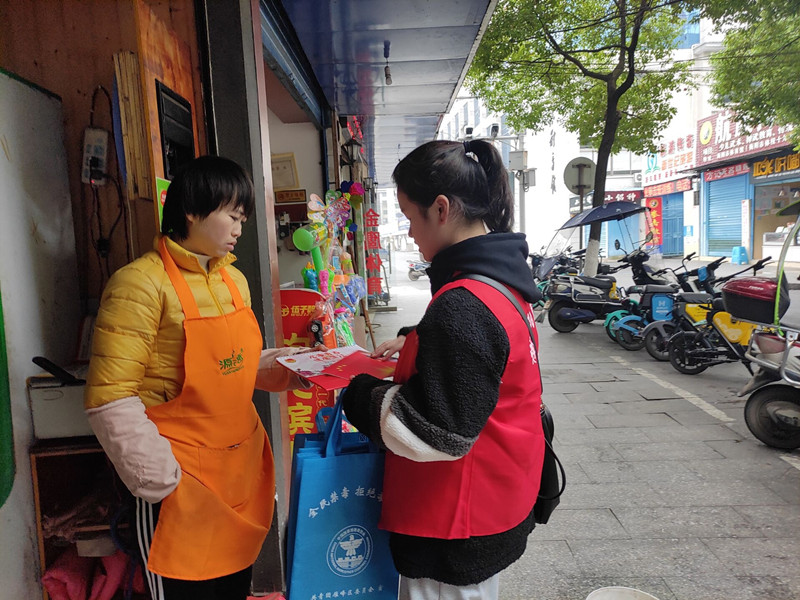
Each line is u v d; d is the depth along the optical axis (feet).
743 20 30.07
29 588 5.71
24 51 6.50
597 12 32.81
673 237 73.97
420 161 4.05
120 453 4.12
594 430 13.74
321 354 5.56
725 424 13.87
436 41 14.49
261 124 7.62
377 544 4.64
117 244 6.73
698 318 18.08
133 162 5.74
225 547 4.88
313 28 13.25
